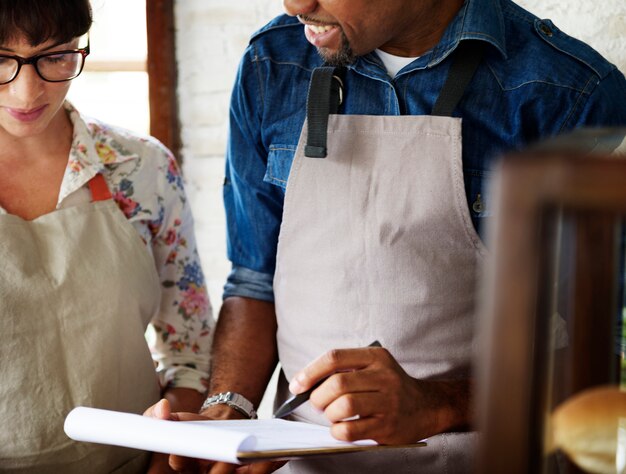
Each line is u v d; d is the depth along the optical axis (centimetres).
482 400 52
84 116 150
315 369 115
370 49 134
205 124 229
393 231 135
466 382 127
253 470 128
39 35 120
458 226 133
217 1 222
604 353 63
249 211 153
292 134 145
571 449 61
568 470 63
